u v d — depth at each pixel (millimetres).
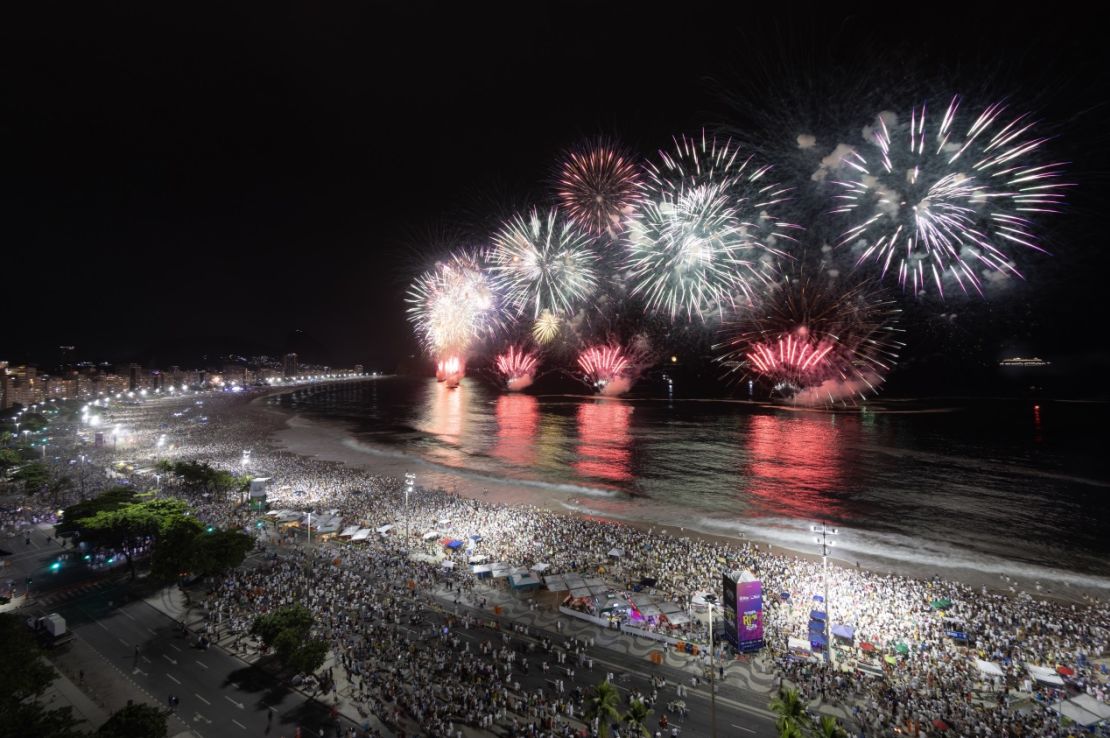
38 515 73062
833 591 50031
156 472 96250
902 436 148250
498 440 148750
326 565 56250
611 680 36375
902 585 51969
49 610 47438
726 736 31016
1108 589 53625
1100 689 35188
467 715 32719
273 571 54312
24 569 56125
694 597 46594
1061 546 65875
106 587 51938
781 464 114562
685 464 115000
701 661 38531
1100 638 42219
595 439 149375
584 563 56656
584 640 41562
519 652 39812
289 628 38594
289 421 193125
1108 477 101312
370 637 41656
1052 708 33156
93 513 60031
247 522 69438
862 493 91125
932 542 67250
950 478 101312
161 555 49594
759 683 36031
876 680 36344
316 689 35781
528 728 31438
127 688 36219
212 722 32625
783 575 53500
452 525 69312
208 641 42094
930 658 39000
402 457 123188
